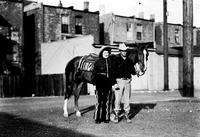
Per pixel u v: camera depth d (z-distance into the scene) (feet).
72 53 106.11
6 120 38.75
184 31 69.36
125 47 35.04
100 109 36.24
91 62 38.42
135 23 164.86
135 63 35.40
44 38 132.98
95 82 35.58
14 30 118.52
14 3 119.03
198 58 127.34
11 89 90.74
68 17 140.26
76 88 41.42
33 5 136.36
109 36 157.48
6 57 115.75
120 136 29.35
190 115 41.52
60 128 33.42
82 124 35.70
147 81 112.57
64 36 138.41
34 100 72.28
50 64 116.26
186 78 69.82
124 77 35.63
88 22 146.82
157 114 42.27
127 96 36.29
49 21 134.62
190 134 30.14
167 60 108.47
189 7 68.74
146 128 33.14
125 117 39.01
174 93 93.86
